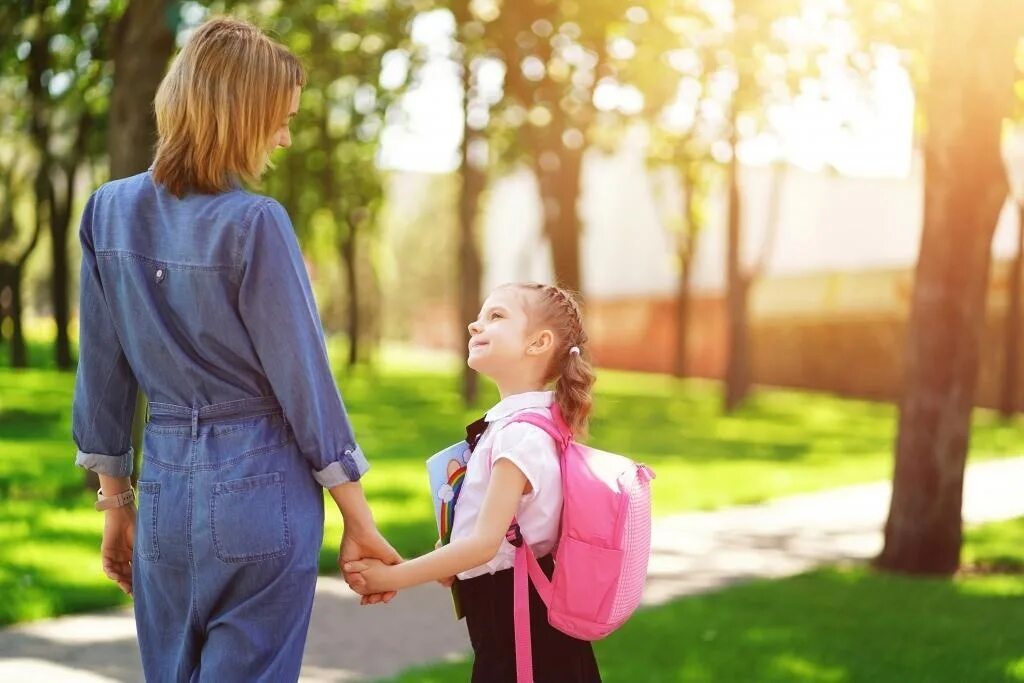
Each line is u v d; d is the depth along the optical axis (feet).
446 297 224.74
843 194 107.24
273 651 7.43
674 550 27.20
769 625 18.84
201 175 7.67
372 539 7.75
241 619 7.39
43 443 43.32
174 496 7.52
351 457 7.69
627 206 139.13
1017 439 61.11
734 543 28.30
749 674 15.61
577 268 60.29
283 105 7.91
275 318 7.42
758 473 42.68
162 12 27.76
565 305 8.50
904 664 16.37
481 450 8.10
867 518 32.86
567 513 7.74
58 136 57.72
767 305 108.58
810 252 110.52
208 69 7.66
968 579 23.81
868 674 15.74
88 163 59.36
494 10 51.83
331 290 148.56
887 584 22.89
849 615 19.80
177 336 7.60
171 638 7.71
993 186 23.80
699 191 79.77
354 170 86.53
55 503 28.94
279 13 44.75
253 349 7.53
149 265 7.64
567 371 8.32
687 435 58.13
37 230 73.15
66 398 63.57
